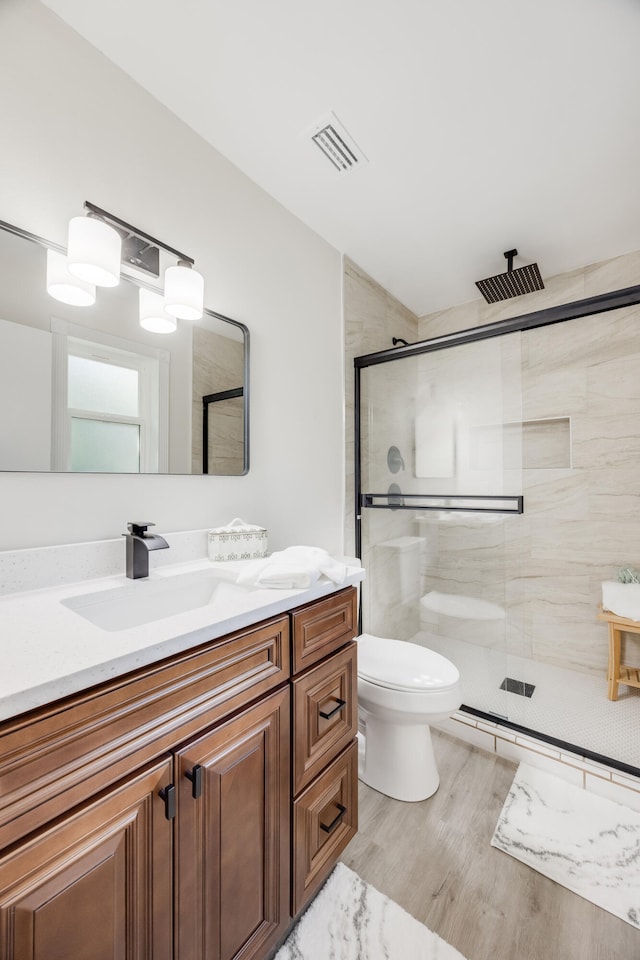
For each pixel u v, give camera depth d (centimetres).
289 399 175
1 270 93
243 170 155
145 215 122
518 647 234
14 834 50
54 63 103
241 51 113
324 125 136
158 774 65
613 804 140
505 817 135
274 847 88
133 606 103
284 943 97
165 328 127
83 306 108
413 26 107
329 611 108
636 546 217
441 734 180
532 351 247
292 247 179
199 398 136
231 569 119
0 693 49
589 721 181
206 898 73
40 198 100
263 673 86
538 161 153
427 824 132
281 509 170
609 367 224
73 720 56
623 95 125
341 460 208
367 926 101
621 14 103
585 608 231
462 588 214
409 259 217
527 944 97
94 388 109
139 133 121
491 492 189
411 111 132
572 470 236
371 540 225
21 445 96
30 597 91
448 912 105
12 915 49
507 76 120
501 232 196
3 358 93
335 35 109
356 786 116
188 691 71
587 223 190
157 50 112
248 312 156
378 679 140
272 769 88
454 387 199
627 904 106
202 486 138
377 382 220
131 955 61
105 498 112
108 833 59
